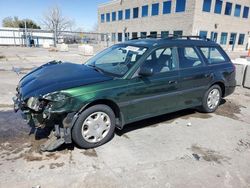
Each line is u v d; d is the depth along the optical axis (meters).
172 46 4.34
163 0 31.59
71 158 3.22
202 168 3.10
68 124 3.21
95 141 3.50
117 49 4.57
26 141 3.64
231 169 3.10
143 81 3.82
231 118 5.02
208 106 5.18
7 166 2.98
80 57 18.59
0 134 3.86
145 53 3.92
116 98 3.54
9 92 6.63
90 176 2.84
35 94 3.18
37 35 40.72
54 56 18.97
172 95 4.31
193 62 4.70
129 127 4.33
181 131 4.24
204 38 5.30
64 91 3.14
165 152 3.47
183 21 29.02
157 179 2.84
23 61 14.84
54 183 2.69
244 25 34.97
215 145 3.76
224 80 5.27
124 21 40.84
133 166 3.08
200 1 27.64
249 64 8.18
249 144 3.84
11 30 38.91
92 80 3.47
